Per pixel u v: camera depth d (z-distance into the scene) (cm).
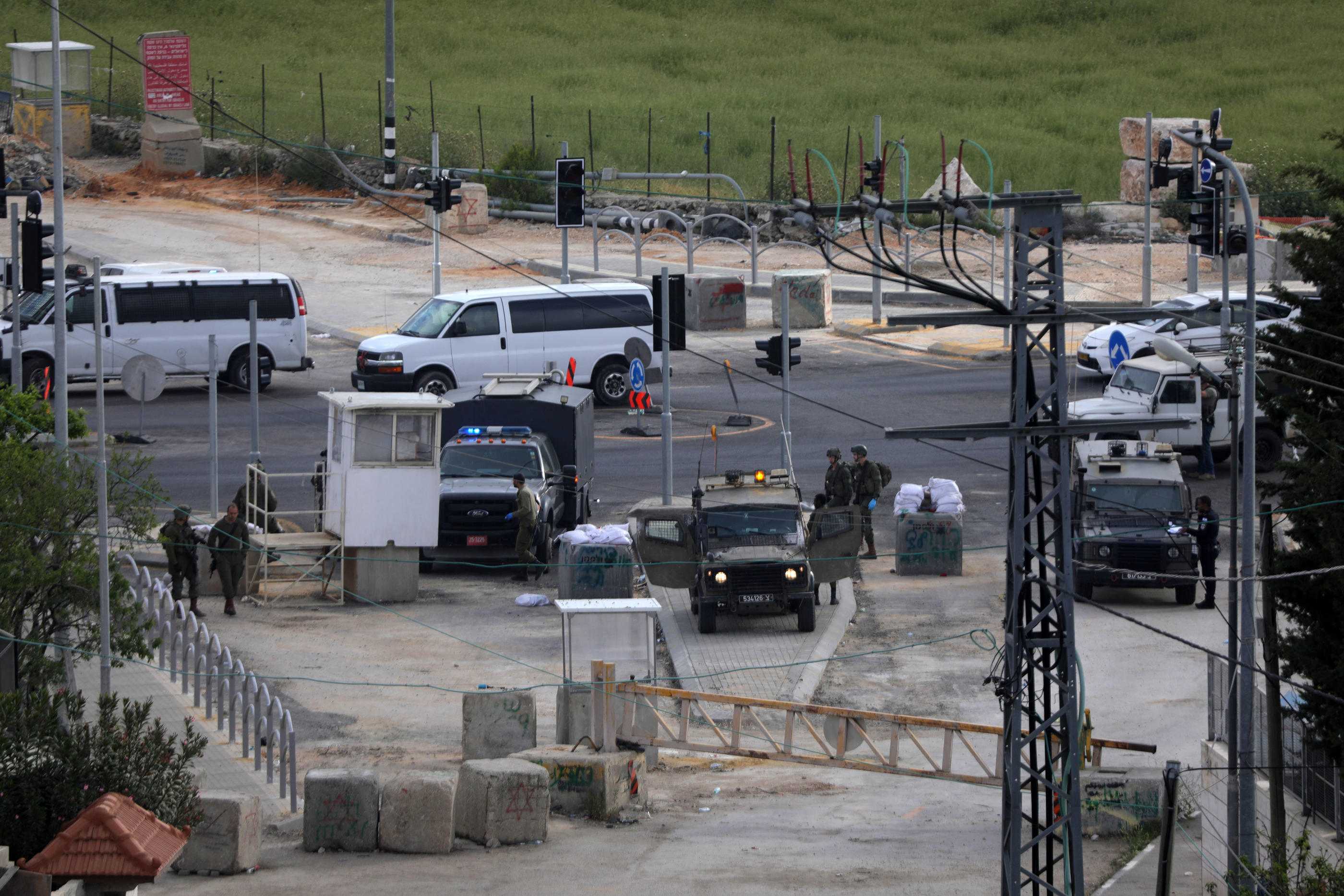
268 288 14275
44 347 13662
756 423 13125
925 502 9975
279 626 8719
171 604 7669
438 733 7038
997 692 4744
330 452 9775
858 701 7575
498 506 9931
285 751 6216
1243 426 5741
